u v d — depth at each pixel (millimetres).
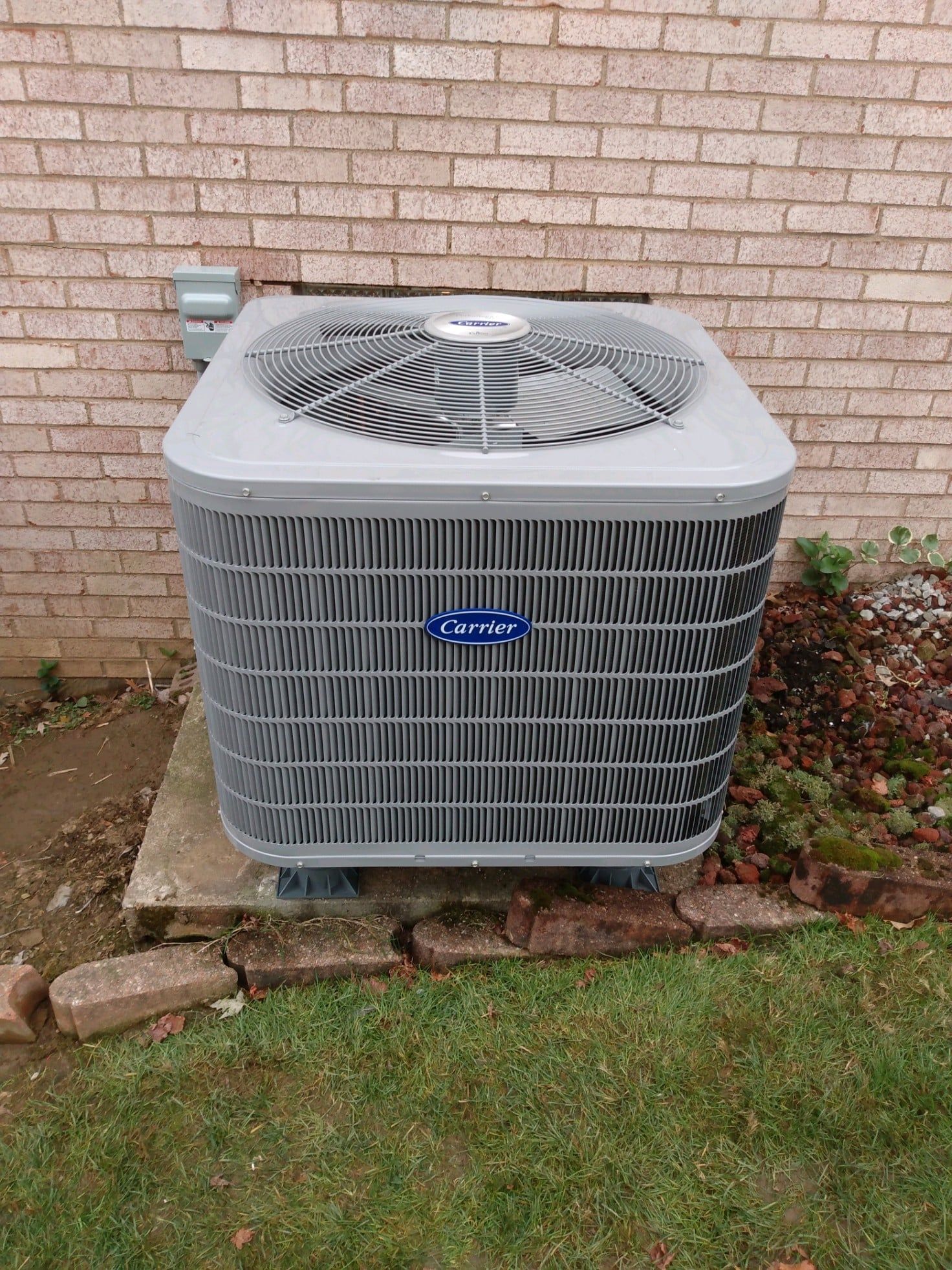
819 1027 2199
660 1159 1953
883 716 3141
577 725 2068
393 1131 2014
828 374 3344
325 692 2006
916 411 3426
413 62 2758
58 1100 2104
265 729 2055
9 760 3332
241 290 3074
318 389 2051
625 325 2551
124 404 3221
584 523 1820
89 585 3525
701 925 2396
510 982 2309
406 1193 1900
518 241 3043
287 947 2344
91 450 3285
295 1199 1895
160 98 2779
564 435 1918
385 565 1853
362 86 2783
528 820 2203
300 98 2795
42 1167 1965
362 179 2920
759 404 2146
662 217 3029
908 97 2879
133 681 3723
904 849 2588
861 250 3123
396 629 1930
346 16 2688
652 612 1929
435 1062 2139
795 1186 1918
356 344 2248
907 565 3730
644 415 2012
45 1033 2285
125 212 2939
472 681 2004
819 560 3607
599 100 2836
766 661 3338
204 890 2439
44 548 3445
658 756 2117
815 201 3031
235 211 2949
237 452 1817
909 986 2291
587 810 2193
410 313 2553
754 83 2836
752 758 2943
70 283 3029
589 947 2371
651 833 2236
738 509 1829
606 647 1969
